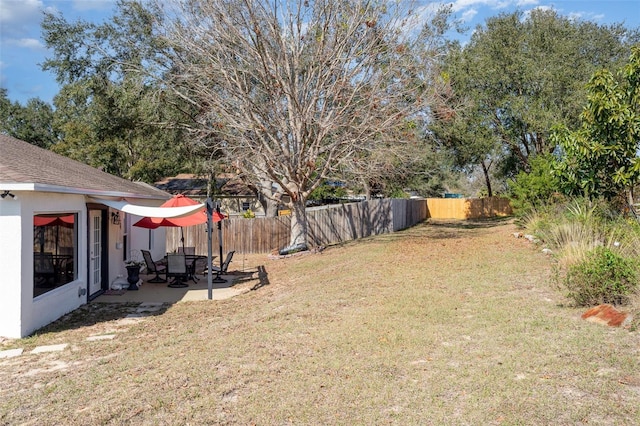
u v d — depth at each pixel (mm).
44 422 4812
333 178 20203
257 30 17422
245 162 19938
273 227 23438
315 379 5410
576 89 25109
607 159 11305
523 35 28234
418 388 5016
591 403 4379
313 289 11406
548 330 6598
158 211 12305
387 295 9648
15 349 7898
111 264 14156
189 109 23156
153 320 10102
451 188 65500
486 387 4887
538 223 16078
